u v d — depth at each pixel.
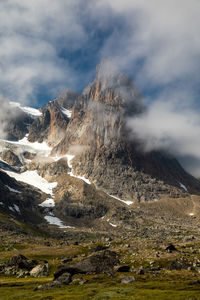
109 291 72.75
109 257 109.44
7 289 82.69
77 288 78.94
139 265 113.56
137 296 67.19
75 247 185.50
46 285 83.94
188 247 178.00
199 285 78.31
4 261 142.00
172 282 82.88
